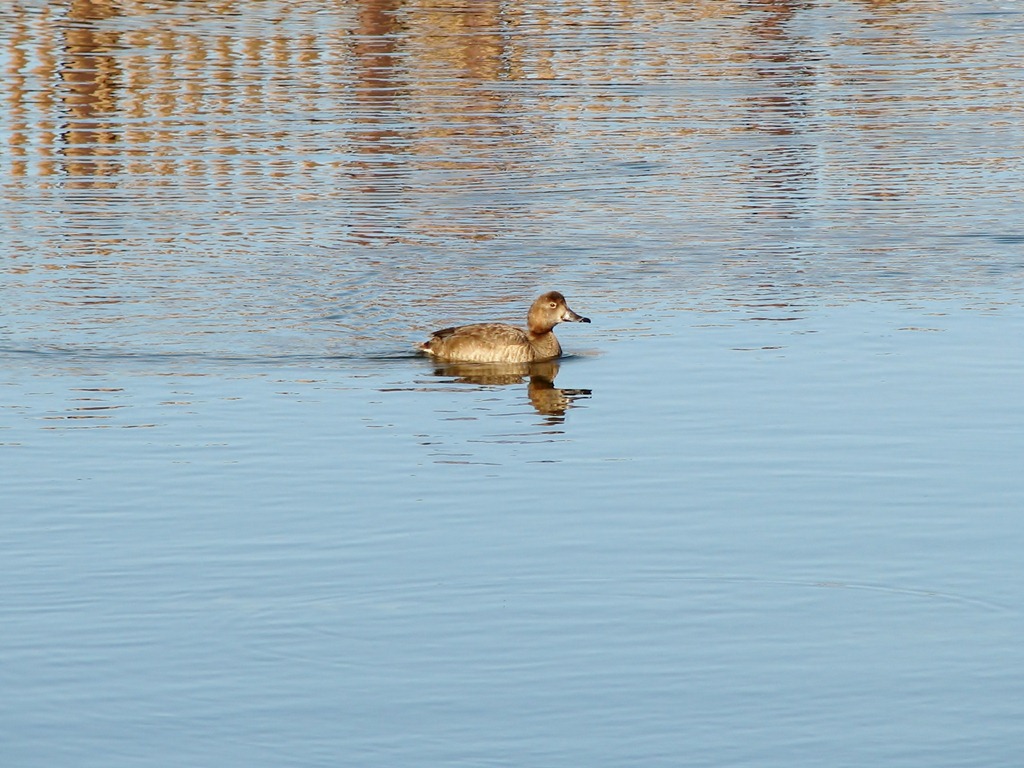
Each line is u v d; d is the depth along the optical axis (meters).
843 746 10.80
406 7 50.47
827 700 11.41
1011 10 52.78
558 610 12.89
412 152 33.94
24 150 33.66
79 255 26.12
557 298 20.84
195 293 23.98
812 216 29.00
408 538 14.39
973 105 38.97
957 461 16.45
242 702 11.40
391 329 22.31
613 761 10.62
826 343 21.12
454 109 37.94
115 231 27.78
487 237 27.56
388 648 12.20
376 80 40.88
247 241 27.19
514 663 11.98
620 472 16.22
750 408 18.38
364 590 13.24
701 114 37.69
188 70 41.50
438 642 12.32
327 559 13.89
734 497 15.46
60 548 14.12
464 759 10.64
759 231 27.91
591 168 32.66
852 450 16.83
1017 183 31.53
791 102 39.16
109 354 20.80
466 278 25.05
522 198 30.30
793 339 21.36
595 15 50.00
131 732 10.97
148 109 37.50
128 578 13.45
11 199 29.91
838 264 25.70
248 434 17.50
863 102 39.25
